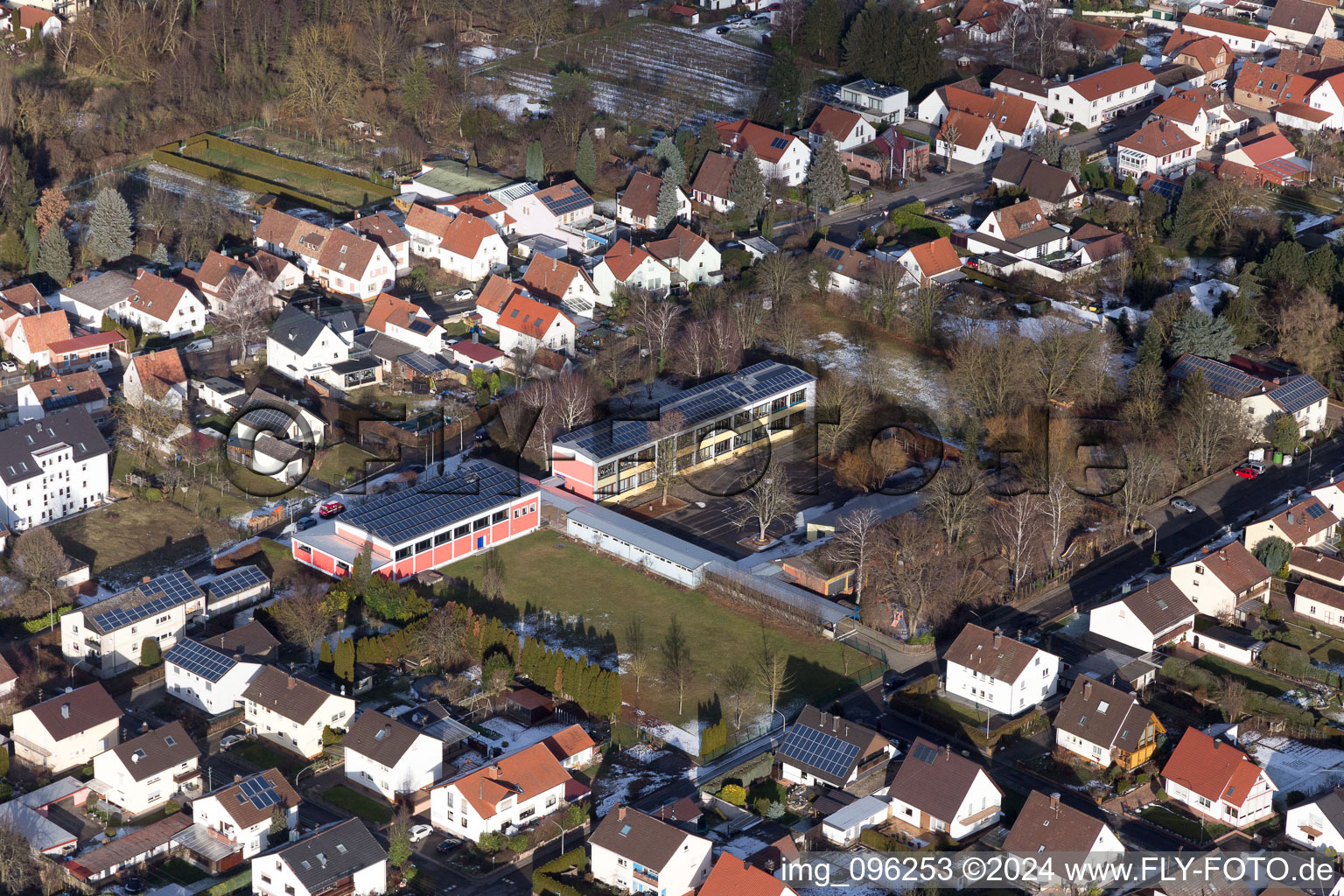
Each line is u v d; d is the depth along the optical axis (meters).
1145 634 184.12
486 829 156.00
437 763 164.88
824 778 163.00
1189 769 163.25
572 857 153.75
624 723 173.88
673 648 186.00
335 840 149.88
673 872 149.12
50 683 177.62
